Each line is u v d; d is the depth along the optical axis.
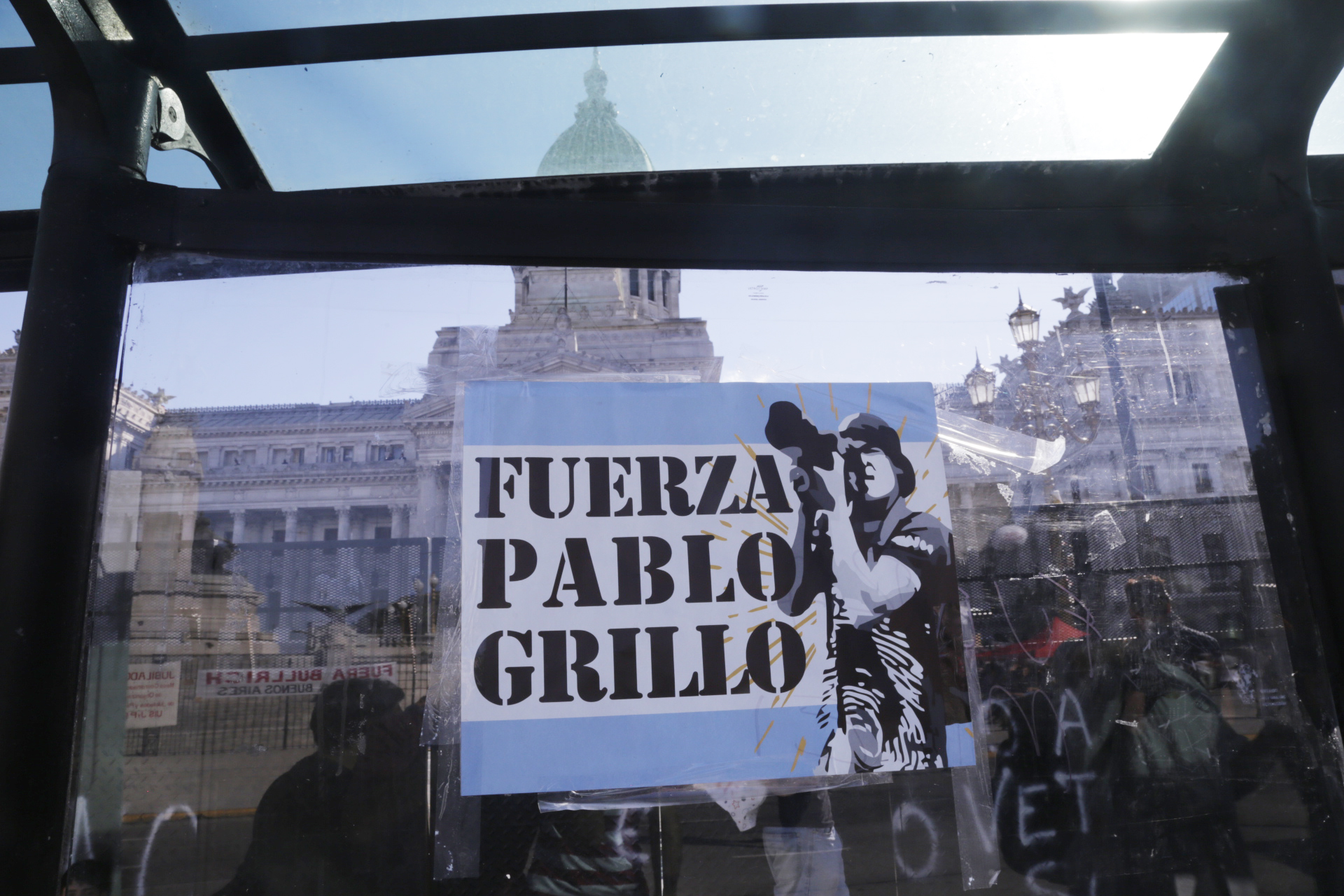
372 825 1.83
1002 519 2.08
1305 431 2.01
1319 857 1.93
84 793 1.74
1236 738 1.98
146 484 1.88
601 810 1.87
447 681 1.91
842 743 1.94
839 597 2.01
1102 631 2.04
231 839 1.79
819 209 2.09
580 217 2.03
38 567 1.62
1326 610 1.97
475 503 1.98
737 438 2.07
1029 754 1.97
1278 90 2.01
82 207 1.78
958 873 1.90
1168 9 1.93
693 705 1.93
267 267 2.04
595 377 2.06
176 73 2.03
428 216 1.98
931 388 2.13
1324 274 2.06
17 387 1.68
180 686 1.83
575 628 1.94
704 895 1.87
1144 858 1.92
